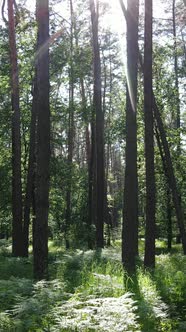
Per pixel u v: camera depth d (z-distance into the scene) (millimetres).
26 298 7504
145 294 8688
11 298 7996
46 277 11125
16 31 22391
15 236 19547
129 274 11172
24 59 22953
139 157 30078
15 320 6453
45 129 11484
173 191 21109
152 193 15500
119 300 6852
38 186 11367
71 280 10586
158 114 21609
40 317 6605
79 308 7320
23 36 23094
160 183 29875
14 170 19719
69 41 27547
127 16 14305
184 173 29328
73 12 28938
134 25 14242
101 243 22000
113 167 65250
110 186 61500
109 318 6383
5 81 21953
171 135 29984
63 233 29531
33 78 22750
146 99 15805
